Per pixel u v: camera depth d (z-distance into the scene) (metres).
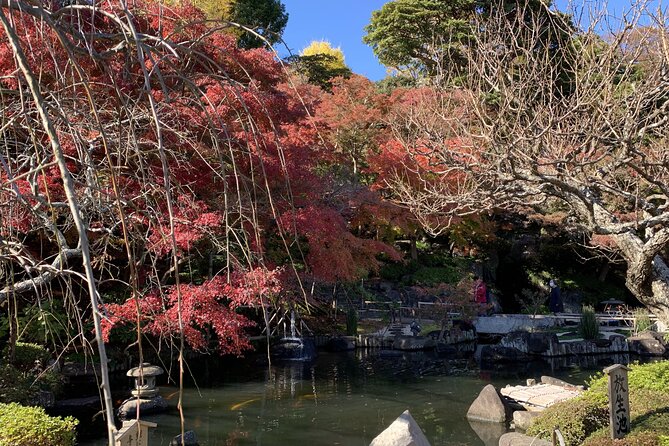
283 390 12.15
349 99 19.31
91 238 7.16
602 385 8.53
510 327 20.45
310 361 15.98
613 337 17.55
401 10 19.25
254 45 20.77
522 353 16.06
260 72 8.88
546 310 24.25
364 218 17.41
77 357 11.68
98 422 9.26
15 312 2.25
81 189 4.11
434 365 15.47
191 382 12.80
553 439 6.21
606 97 6.50
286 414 10.20
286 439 8.77
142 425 4.87
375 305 22.45
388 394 11.86
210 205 8.43
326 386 12.62
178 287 1.40
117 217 4.37
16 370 8.92
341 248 11.85
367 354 17.34
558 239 26.17
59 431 6.01
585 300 25.06
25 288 4.31
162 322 6.35
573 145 6.90
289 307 10.60
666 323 6.80
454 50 13.27
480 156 8.67
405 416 5.57
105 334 8.34
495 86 7.77
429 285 24.06
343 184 15.12
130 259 1.38
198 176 7.52
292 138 13.15
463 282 20.14
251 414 10.17
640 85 6.88
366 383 12.96
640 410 7.13
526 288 26.39
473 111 8.27
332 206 14.50
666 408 7.08
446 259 26.25
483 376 13.91
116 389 11.19
